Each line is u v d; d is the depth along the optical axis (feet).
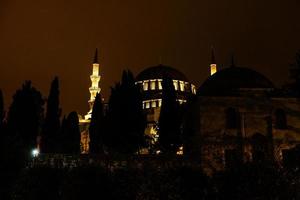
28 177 101.81
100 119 191.52
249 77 161.99
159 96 257.34
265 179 82.12
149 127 232.73
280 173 84.38
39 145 190.08
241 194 81.51
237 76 162.71
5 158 102.78
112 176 93.56
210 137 145.69
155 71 276.62
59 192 100.53
